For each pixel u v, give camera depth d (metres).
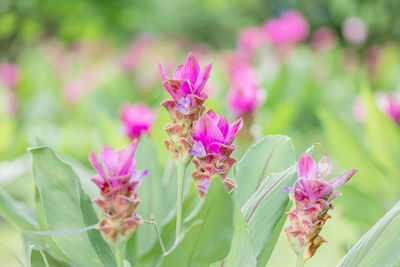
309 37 10.32
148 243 1.35
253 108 1.96
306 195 1.04
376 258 1.07
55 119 5.05
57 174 1.15
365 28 7.62
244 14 12.66
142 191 1.38
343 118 2.55
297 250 1.05
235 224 1.08
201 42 13.74
